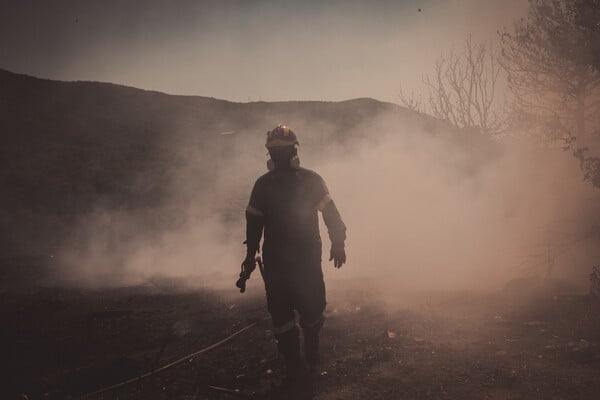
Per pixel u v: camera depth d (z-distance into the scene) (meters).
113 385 4.37
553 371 3.94
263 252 4.14
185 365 4.75
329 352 4.80
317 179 4.14
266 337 5.55
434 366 4.24
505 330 5.12
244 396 3.87
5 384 4.44
